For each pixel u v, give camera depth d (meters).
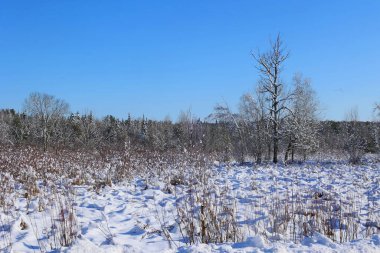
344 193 11.51
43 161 18.09
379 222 7.64
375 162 26.00
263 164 25.28
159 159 20.12
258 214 8.42
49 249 6.10
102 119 64.50
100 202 10.78
